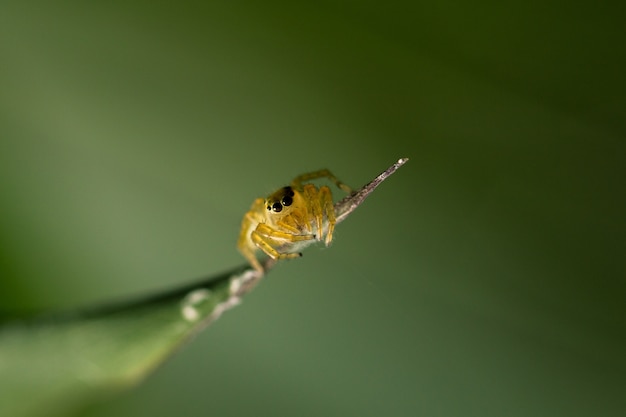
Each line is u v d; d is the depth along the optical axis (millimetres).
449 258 103
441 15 106
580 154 105
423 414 99
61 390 67
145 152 106
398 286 102
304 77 109
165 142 106
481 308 102
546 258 103
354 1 107
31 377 66
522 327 102
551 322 102
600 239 104
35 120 104
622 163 105
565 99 106
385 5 107
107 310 70
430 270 103
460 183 106
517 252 104
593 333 102
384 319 101
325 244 102
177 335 71
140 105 107
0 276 98
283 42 109
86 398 68
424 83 107
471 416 99
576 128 106
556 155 105
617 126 105
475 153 106
